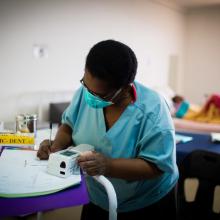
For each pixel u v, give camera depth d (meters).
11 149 1.00
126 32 4.16
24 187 0.71
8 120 2.74
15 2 2.69
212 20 5.62
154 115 0.85
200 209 1.45
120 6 3.98
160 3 4.89
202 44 5.79
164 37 5.14
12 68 2.74
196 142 1.97
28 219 1.65
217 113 3.63
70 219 1.94
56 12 3.10
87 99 0.89
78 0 3.33
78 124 1.01
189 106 3.86
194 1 5.06
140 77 4.60
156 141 0.82
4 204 0.64
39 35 2.96
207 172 1.44
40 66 3.01
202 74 5.87
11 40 2.70
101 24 3.70
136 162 0.80
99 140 0.92
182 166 1.47
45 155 0.91
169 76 5.53
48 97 3.13
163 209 1.03
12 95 2.77
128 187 0.96
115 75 0.74
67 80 3.34
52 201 0.67
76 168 0.79
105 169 0.75
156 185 0.97
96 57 0.74
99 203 1.08
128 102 0.89
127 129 0.88
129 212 1.03
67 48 3.29
